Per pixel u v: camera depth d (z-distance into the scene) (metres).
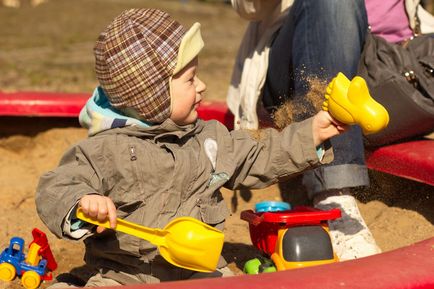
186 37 2.49
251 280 1.93
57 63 9.16
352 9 2.96
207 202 2.47
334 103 2.34
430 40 3.44
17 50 10.45
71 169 2.32
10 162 4.48
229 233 3.35
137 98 2.47
